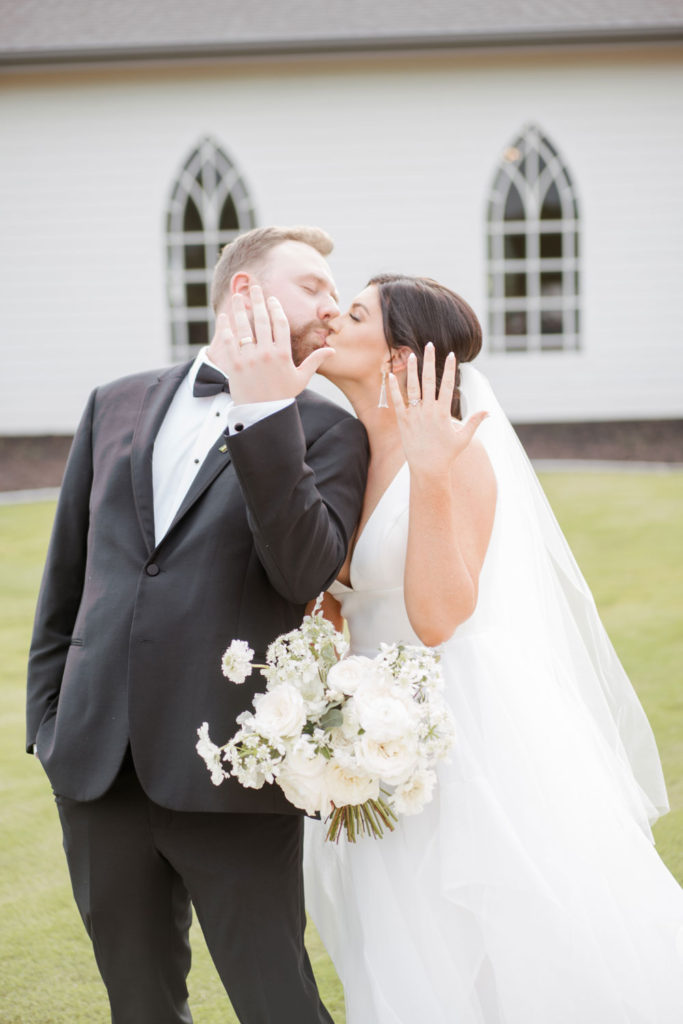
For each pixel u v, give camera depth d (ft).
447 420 6.56
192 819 6.38
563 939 6.70
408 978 6.84
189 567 6.44
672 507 28.43
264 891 6.43
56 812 12.65
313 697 6.30
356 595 7.62
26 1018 8.74
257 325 5.99
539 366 45.03
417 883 7.02
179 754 6.25
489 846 6.84
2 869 11.31
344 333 7.49
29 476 37.29
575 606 8.83
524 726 7.21
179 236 44.39
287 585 6.14
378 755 6.10
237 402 6.02
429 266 44.14
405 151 43.42
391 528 7.29
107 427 7.10
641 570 22.16
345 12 43.45
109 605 6.55
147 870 6.52
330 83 42.96
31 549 26.02
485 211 43.70
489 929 6.75
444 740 6.31
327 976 9.49
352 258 44.21
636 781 8.86
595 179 43.52
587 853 7.01
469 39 40.42
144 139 43.34
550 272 46.68
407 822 7.16
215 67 42.78
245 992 6.41
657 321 44.24
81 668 6.57
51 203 43.68
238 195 44.42
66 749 6.48
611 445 39.99
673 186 43.29
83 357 44.52
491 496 7.47
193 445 6.81
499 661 7.36
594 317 44.47
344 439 6.88
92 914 6.56
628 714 8.90
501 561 7.73
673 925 7.13
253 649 6.43
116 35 41.70
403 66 42.83
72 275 44.11
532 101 42.98
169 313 44.45
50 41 41.29
